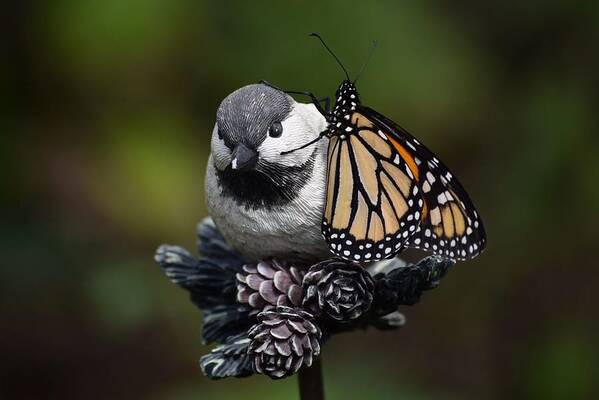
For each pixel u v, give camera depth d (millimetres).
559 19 1859
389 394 1850
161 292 1852
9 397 2002
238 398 1829
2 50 1809
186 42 1800
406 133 1578
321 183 1583
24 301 1890
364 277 1576
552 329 1901
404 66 1804
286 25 1799
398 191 1582
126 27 1792
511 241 1875
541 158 1849
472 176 1869
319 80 1800
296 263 1597
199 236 1627
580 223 1857
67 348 1981
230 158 1576
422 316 1968
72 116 1827
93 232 1845
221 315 1606
